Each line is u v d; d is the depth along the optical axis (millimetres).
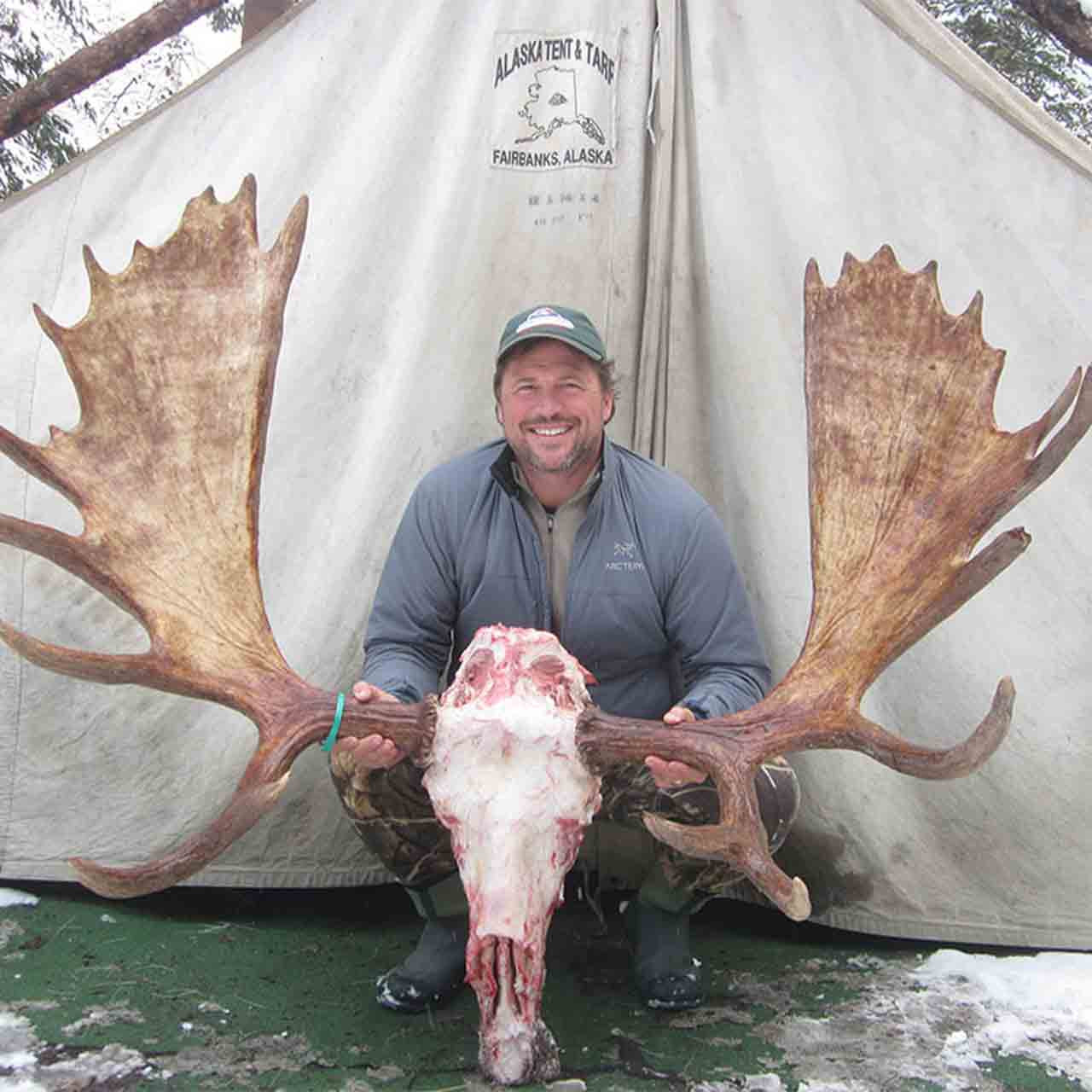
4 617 3059
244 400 2379
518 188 3234
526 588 2678
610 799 2463
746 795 2049
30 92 3359
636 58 3227
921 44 3035
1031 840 2977
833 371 2408
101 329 2355
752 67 3170
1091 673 2967
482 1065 2111
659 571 2637
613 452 2738
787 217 3139
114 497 2287
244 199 2455
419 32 3191
